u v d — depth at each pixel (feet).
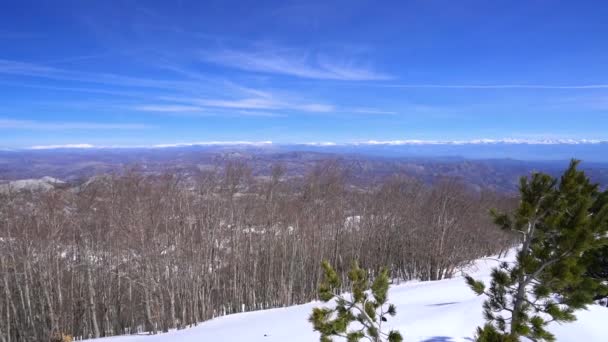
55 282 73.15
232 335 49.39
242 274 87.25
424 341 29.91
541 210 20.70
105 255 76.84
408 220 108.47
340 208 106.42
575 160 20.52
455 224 102.01
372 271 102.53
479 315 34.71
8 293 69.36
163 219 76.69
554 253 19.89
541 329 19.76
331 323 20.13
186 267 76.07
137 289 75.20
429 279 98.78
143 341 56.54
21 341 70.33
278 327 49.98
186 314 74.95
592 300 19.63
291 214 95.55
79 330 73.46
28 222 71.82
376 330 20.30
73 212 77.20
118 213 75.87
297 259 94.07
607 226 19.54
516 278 20.89
